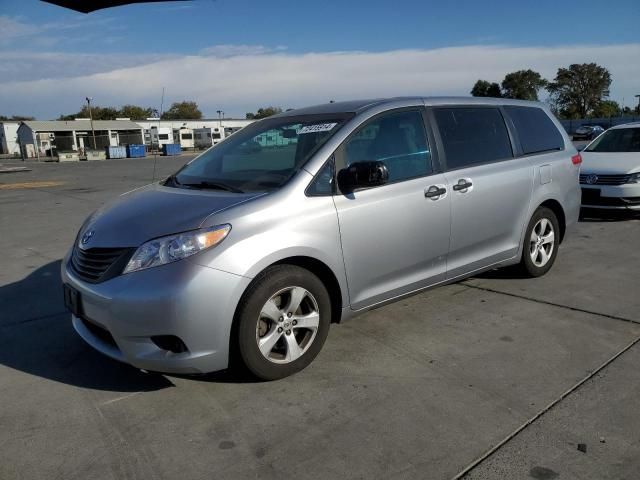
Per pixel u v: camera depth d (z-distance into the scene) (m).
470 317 4.37
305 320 3.40
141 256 3.02
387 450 2.66
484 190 4.43
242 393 3.23
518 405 3.04
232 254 3.02
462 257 4.39
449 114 4.43
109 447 2.73
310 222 3.34
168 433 2.85
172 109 76.81
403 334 4.06
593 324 4.16
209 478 2.49
